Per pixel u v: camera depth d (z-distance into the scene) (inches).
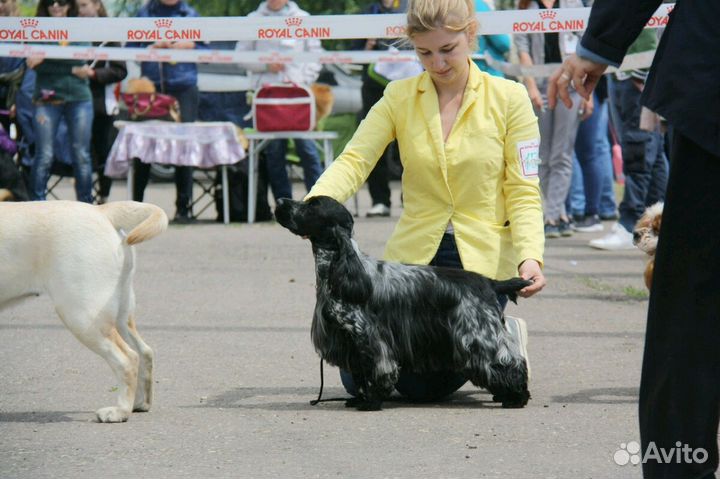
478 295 355.9
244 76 1198.3
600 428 336.5
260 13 906.1
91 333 345.1
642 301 587.2
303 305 571.5
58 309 345.7
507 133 374.0
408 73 909.2
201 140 898.7
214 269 690.8
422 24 358.0
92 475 288.7
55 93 843.4
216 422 346.9
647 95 239.9
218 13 1642.5
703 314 234.1
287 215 348.8
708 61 229.1
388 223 917.8
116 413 346.6
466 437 326.3
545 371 423.8
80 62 845.8
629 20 242.2
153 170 1364.4
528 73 739.4
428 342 357.4
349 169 374.6
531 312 554.3
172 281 645.9
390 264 358.6
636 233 426.0
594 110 865.5
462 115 372.2
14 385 400.5
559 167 829.2
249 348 468.4
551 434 329.4
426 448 313.7
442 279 356.2
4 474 289.6
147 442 322.0
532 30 562.6
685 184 232.4
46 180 856.3
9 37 570.6
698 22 232.7
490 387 358.9
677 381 235.1
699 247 232.7
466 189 374.3
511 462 299.3
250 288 622.8
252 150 919.0
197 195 1227.2
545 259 737.0
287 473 289.3
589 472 289.6
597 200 882.8
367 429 336.8
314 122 909.8
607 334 498.0
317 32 561.0
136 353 352.2
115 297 349.4
